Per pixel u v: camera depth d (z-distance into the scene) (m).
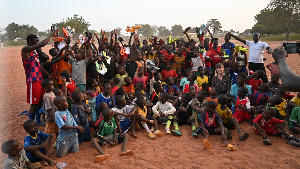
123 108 5.68
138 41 10.87
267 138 5.04
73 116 5.05
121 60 9.28
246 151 4.71
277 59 2.34
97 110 5.97
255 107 6.37
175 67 9.16
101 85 7.43
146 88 7.74
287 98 6.87
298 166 4.04
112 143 5.04
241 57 8.41
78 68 6.54
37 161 4.49
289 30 62.66
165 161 4.39
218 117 5.38
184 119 6.31
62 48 6.34
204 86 6.84
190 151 4.78
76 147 4.85
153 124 6.16
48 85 5.14
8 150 3.71
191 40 10.46
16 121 6.65
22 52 5.36
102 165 4.31
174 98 7.04
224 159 4.38
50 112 5.13
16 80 13.39
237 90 6.42
